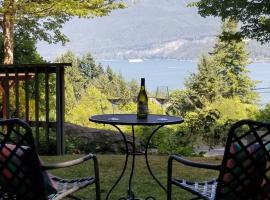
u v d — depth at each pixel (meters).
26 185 2.18
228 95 23.91
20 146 2.11
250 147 2.15
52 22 11.66
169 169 2.66
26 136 2.08
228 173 2.21
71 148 6.03
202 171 4.52
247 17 7.89
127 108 10.06
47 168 2.23
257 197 2.27
